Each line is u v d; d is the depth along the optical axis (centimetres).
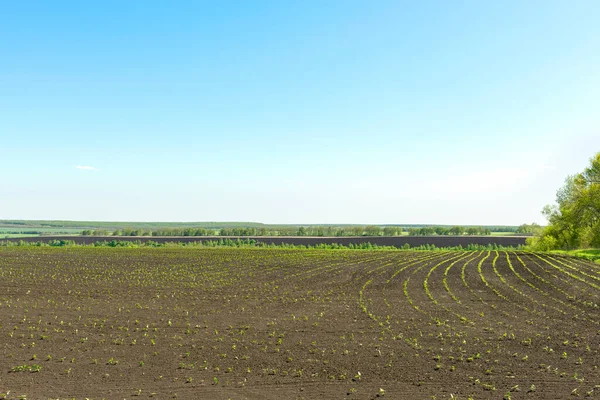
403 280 4278
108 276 4600
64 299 3362
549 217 8488
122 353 2089
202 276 4628
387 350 2097
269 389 1666
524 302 3150
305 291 3709
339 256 6975
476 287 3812
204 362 1964
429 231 17462
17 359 2000
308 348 2144
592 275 4403
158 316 2816
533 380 1700
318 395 1606
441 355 2012
